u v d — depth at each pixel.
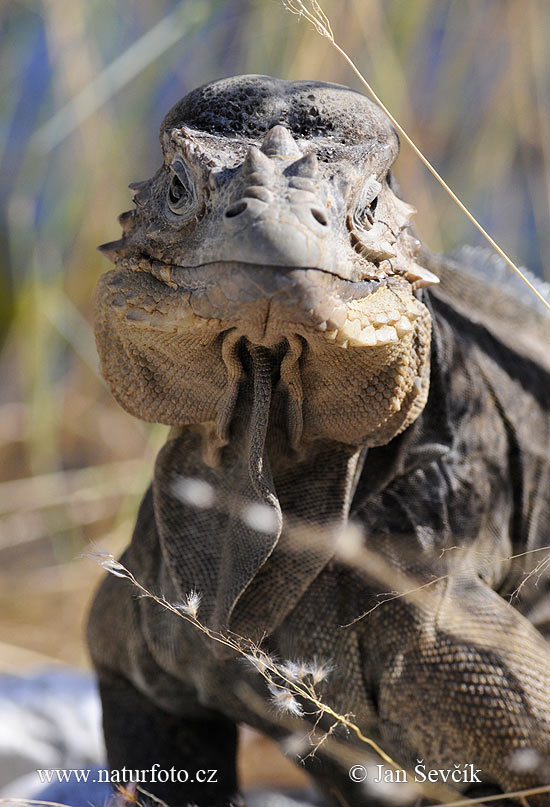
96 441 15.34
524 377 8.55
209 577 7.16
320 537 6.99
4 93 15.52
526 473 8.12
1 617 13.45
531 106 14.17
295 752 7.81
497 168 14.34
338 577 7.24
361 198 6.40
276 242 5.52
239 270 5.62
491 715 6.88
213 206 6.00
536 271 16.72
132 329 6.51
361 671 7.19
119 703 8.42
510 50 14.07
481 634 7.05
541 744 6.86
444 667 6.97
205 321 6.05
